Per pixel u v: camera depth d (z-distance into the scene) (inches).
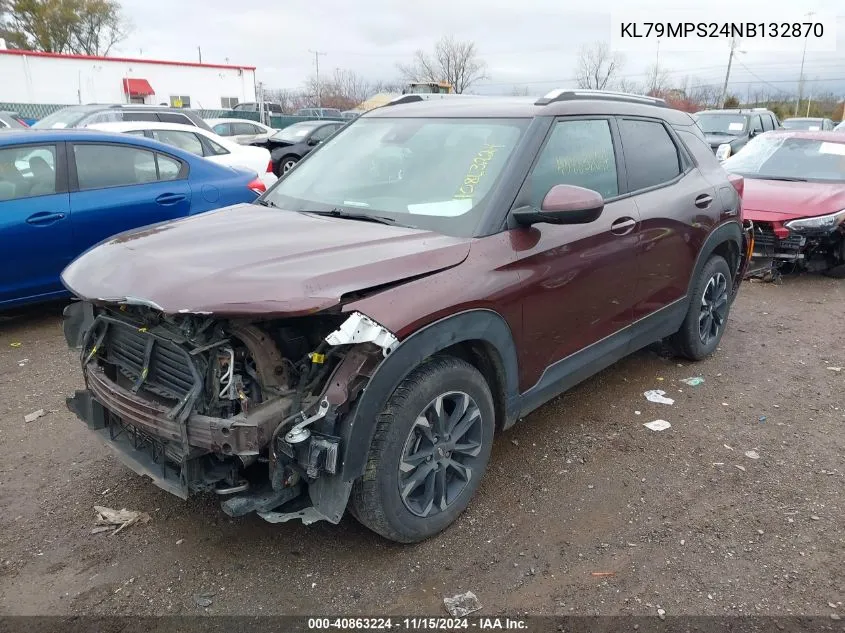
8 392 179.2
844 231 303.7
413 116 158.4
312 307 94.2
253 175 277.6
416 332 104.3
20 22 2052.2
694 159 189.5
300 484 107.0
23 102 1168.2
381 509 108.2
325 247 111.7
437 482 118.2
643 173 165.9
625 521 127.5
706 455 152.6
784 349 223.6
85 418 125.3
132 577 110.5
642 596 107.8
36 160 215.0
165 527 123.4
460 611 104.1
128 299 102.1
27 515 126.3
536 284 127.6
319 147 170.9
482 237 121.2
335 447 98.2
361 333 97.6
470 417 120.5
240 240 118.1
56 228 216.4
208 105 1411.2
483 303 115.6
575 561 116.0
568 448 154.5
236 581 109.9
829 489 139.3
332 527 123.9
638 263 158.7
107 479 138.7
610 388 188.7
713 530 125.0
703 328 203.6
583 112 149.9
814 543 121.5
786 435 163.0
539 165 134.0
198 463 104.5
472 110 150.0
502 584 110.1
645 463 148.6
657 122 177.9
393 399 106.5
